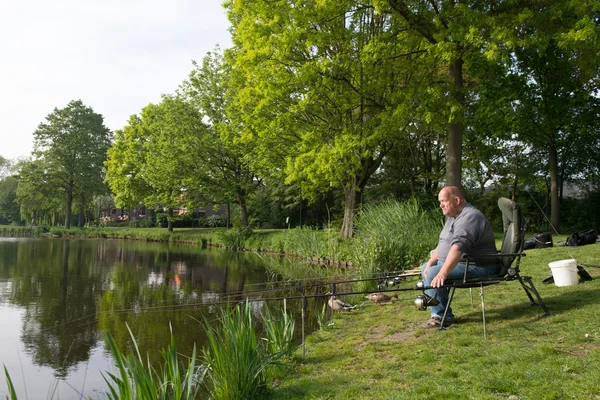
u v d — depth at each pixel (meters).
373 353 4.59
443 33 12.88
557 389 2.98
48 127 56.03
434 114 13.34
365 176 19.23
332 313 7.21
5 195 74.50
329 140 17.52
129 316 8.60
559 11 12.24
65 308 9.47
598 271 7.12
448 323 5.13
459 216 4.79
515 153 25.81
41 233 51.78
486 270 4.88
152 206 41.91
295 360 4.76
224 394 3.81
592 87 20.39
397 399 3.20
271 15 15.58
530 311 5.11
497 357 3.76
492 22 12.11
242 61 16.59
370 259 11.62
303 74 14.75
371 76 15.30
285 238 23.09
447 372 3.58
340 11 14.52
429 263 5.08
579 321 4.46
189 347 6.54
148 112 40.53
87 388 5.20
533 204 26.02
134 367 3.20
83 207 60.69
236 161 30.42
